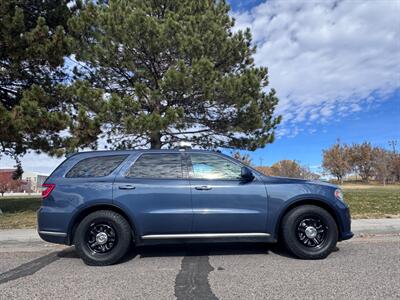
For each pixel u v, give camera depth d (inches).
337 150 2277.3
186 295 187.3
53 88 585.0
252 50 670.5
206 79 536.7
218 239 259.0
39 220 260.5
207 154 273.1
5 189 2436.0
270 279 212.1
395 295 181.0
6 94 585.6
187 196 259.1
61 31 532.7
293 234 260.1
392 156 2448.3
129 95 576.1
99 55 577.9
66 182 263.0
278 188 263.4
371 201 609.0
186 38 553.0
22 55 514.3
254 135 670.5
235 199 260.4
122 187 259.3
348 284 199.6
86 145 583.8
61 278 223.6
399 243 317.4
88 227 256.5
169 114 523.8
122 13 568.4
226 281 209.9
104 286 205.5
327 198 264.2
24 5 558.9
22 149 626.5
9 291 199.2
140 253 289.1
